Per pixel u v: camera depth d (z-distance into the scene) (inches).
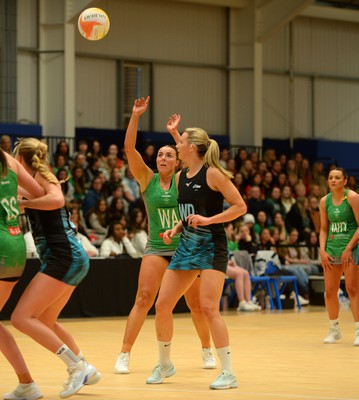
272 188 1216.2
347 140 1590.8
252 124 1412.4
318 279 1023.6
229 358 399.9
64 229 376.2
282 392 385.7
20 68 1233.4
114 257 876.0
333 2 1547.7
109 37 1343.5
